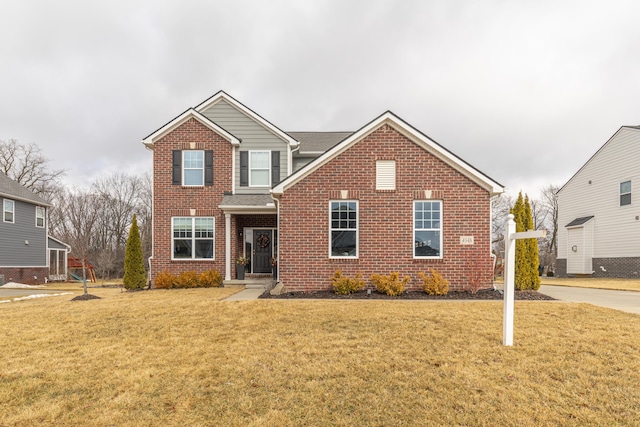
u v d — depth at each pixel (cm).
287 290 1165
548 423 357
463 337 616
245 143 1683
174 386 450
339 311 815
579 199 2555
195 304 923
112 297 1171
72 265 3222
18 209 2289
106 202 4419
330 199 1180
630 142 2136
